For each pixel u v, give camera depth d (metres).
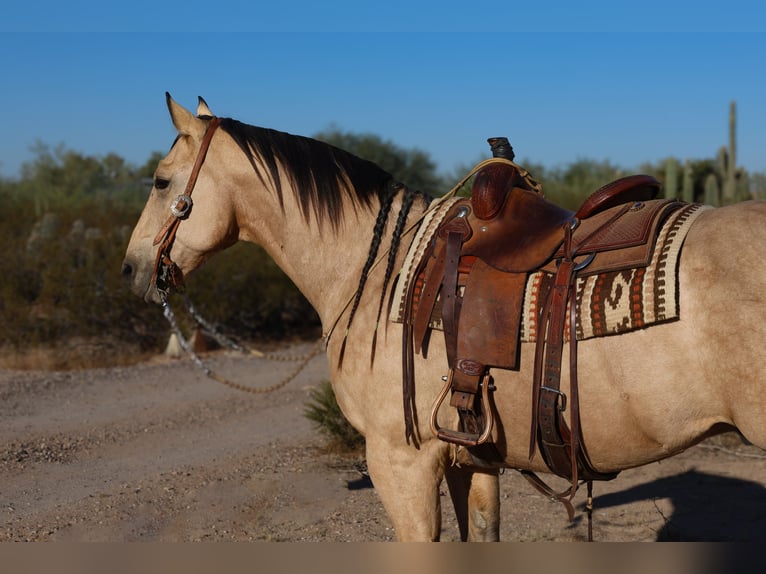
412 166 35.19
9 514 5.09
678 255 2.45
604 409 2.54
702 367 2.39
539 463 2.78
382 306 3.01
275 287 14.18
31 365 11.18
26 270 13.59
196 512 5.15
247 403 9.05
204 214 3.34
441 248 2.91
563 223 2.76
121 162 37.81
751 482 5.63
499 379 2.72
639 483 5.71
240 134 3.34
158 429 7.79
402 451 2.92
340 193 3.26
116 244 13.71
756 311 2.28
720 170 19.64
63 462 6.50
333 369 3.16
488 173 2.93
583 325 2.54
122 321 12.95
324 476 6.05
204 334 13.31
